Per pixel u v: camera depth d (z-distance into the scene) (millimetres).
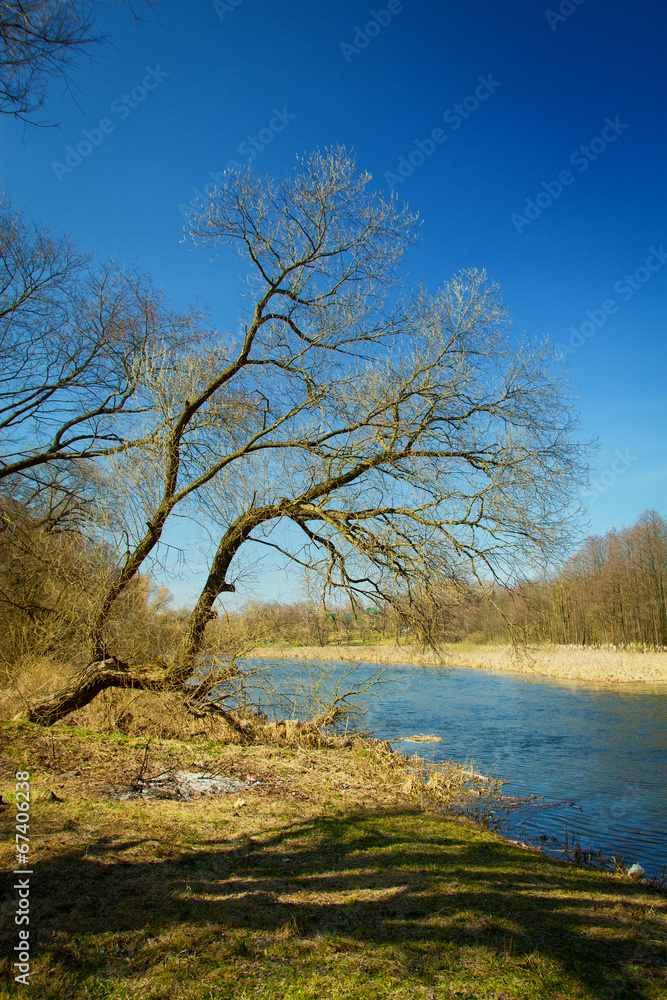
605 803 10398
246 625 11898
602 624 49562
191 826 6266
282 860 5598
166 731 11344
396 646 12289
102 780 7543
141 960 3590
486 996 3504
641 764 13359
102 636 11227
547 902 5188
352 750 12133
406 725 18297
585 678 31172
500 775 12297
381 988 3529
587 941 4418
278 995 3387
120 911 4168
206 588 11539
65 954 3551
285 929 4137
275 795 7934
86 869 4801
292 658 12453
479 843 6906
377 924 4398
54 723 10672
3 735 8797
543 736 16562
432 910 4734
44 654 12586
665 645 46562
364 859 5844
